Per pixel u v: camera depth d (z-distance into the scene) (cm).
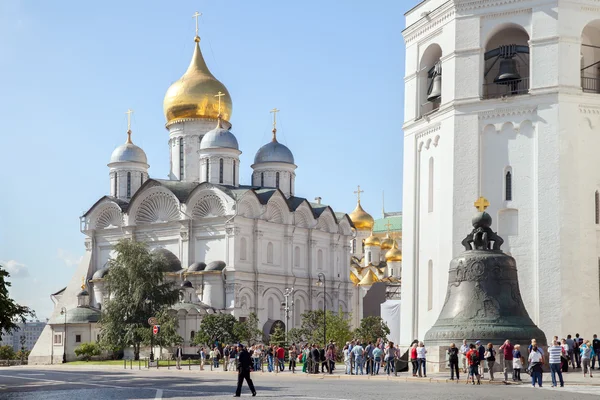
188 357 9544
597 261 5003
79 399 3144
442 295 5225
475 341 3809
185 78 12144
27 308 4325
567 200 4947
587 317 4922
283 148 12125
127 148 12031
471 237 4069
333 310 11706
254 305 10438
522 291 5012
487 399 2747
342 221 12112
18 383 4609
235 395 3092
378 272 14212
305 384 3991
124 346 9169
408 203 5744
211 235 10531
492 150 5166
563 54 5022
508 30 5441
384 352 5000
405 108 5888
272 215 10994
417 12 5847
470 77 5238
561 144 4966
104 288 10938
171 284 9619
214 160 11188
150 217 11219
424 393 3066
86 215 11669
